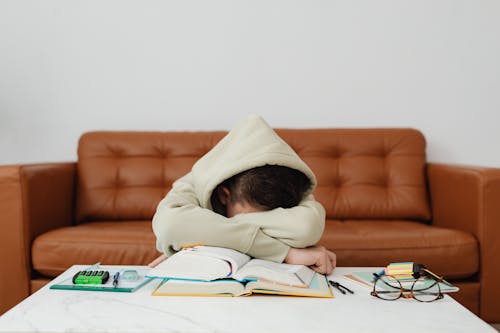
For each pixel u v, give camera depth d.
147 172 2.22
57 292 0.97
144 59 2.55
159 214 1.11
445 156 2.55
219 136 2.29
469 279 1.74
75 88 2.55
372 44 2.54
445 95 2.54
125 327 0.77
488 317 1.71
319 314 0.84
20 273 1.72
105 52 2.55
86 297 0.93
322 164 2.23
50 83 2.55
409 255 1.66
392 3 2.53
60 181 2.09
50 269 1.70
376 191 2.19
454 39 2.53
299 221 1.08
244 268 0.98
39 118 2.56
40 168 1.90
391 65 2.54
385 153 2.28
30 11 2.55
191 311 0.85
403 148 2.26
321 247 1.15
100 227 1.91
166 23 2.55
